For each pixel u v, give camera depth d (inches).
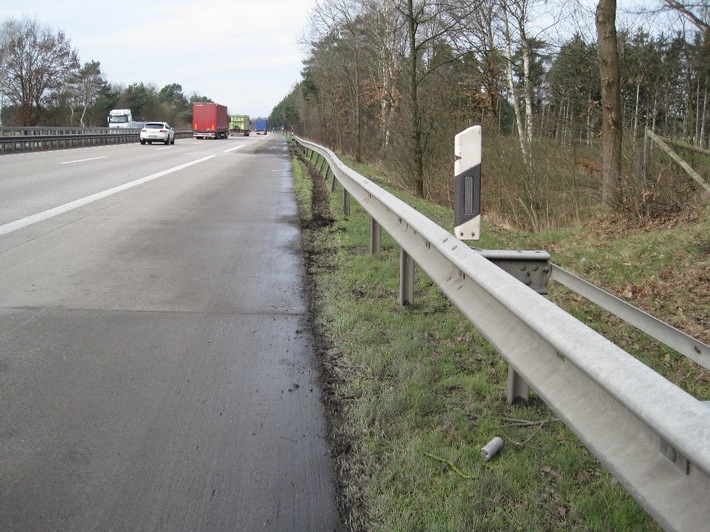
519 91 952.9
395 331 199.8
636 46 669.9
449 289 158.4
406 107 915.4
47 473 121.3
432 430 137.9
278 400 154.8
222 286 259.6
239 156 1259.2
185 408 149.7
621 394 73.5
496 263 167.2
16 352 181.9
